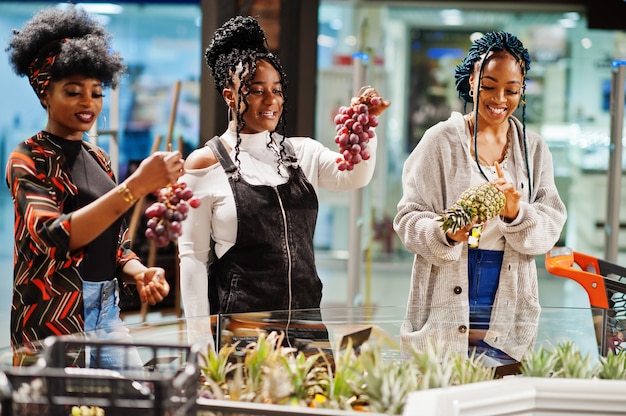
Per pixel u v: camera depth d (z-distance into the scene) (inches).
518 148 114.5
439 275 111.1
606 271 114.8
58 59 92.2
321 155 112.3
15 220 92.4
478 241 108.6
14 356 74.0
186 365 65.1
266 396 72.8
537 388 70.9
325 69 317.1
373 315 87.9
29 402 62.6
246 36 107.1
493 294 112.0
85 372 67.5
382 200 327.0
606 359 78.8
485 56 109.7
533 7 280.4
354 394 73.3
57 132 95.9
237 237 104.9
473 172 112.3
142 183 81.1
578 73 300.4
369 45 311.9
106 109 275.6
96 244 94.7
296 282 106.1
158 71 331.6
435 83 318.3
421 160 113.7
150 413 66.4
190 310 104.7
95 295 94.7
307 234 108.4
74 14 96.7
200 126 191.0
